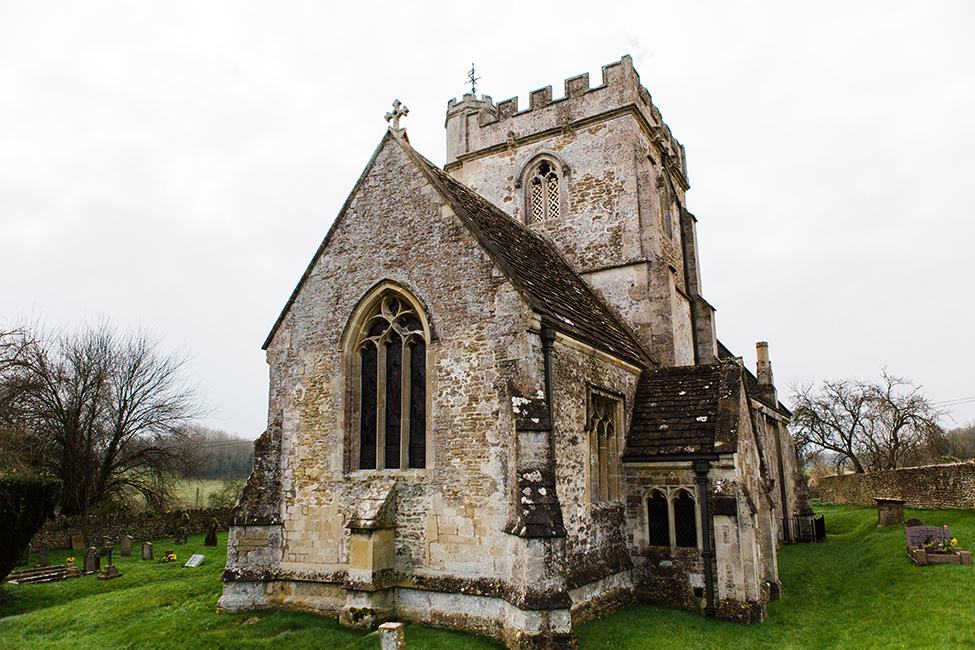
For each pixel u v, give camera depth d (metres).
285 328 15.59
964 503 25.11
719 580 12.87
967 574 13.78
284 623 12.30
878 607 12.83
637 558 14.31
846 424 48.00
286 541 14.16
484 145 23.69
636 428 15.38
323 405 14.41
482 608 11.38
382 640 9.56
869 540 21.17
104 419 35.00
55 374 33.31
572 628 11.70
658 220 21.00
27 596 17.45
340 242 15.20
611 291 20.03
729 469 13.36
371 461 13.75
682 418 14.98
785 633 11.73
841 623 12.17
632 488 14.69
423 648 10.47
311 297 15.31
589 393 13.95
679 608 13.52
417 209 14.12
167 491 37.28
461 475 12.17
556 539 10.59
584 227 21.03
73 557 26.97
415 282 13.75
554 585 10.37
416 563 12.30
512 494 11.40
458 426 12.44
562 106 22.16
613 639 11.27
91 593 18.25
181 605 14.46
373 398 14.09
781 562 19.72
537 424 11.31
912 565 15.53
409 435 13.30
